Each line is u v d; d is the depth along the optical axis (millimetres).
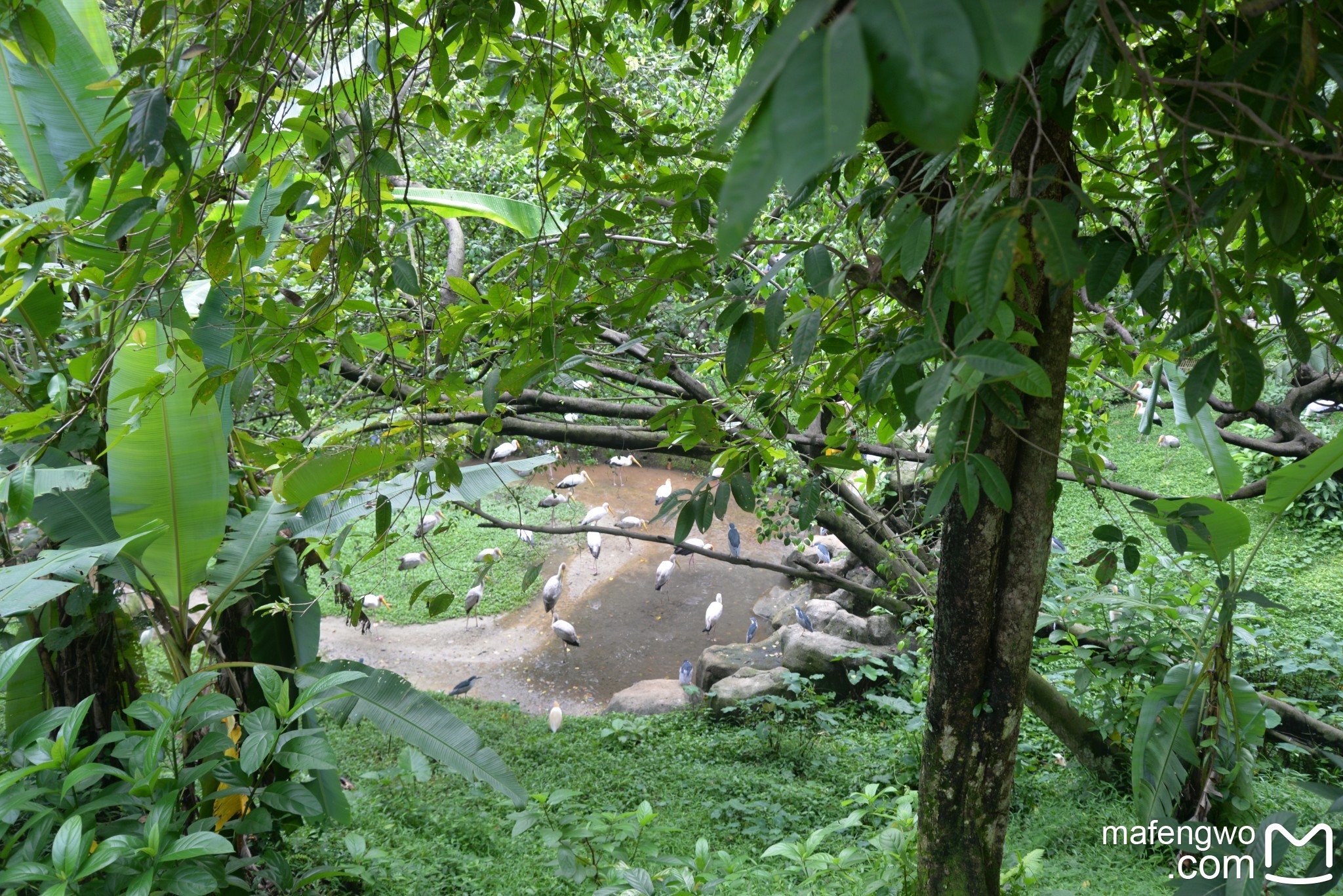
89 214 3914
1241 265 2447
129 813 3590
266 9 2338
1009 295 1434
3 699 5246
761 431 3043
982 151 2682
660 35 3359
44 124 4012
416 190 4570
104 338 3846
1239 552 10445
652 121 3645
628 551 13844
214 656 4707
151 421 3773
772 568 8656
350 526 3785
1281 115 1617
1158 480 12445
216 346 3789
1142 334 4750
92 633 4219
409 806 6109
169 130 1827
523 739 7984
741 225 603
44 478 3514
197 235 2547
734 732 8047
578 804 6414
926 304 1647
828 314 2742
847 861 3586
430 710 4293
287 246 2973
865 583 10625
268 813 3406
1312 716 6391
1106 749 6066
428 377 2998
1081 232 2510
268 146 2684
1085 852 5242
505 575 12977
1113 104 2445
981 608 2891
